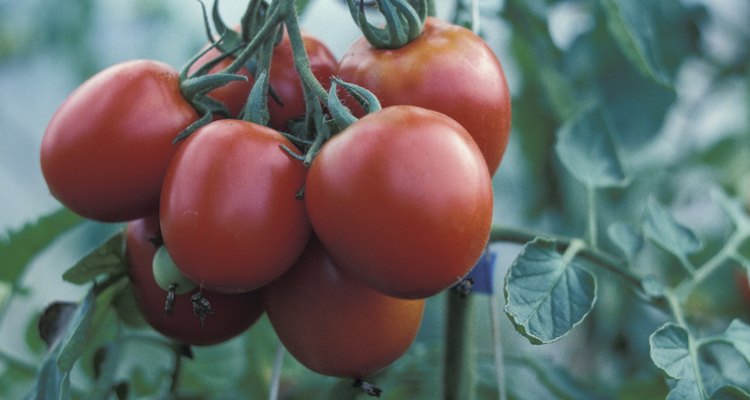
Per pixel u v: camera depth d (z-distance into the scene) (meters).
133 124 0.55
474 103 0.55
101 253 0.59
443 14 0.78
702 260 0.92
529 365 0.76
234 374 0.80
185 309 0.59
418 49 0.55
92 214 0.56
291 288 0.56
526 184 0.95
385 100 0.55
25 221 0.70
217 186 0.52
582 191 0.90
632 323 0.88
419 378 0.74
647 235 0.66
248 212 0.52
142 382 0.78
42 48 1.24
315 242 0.56
